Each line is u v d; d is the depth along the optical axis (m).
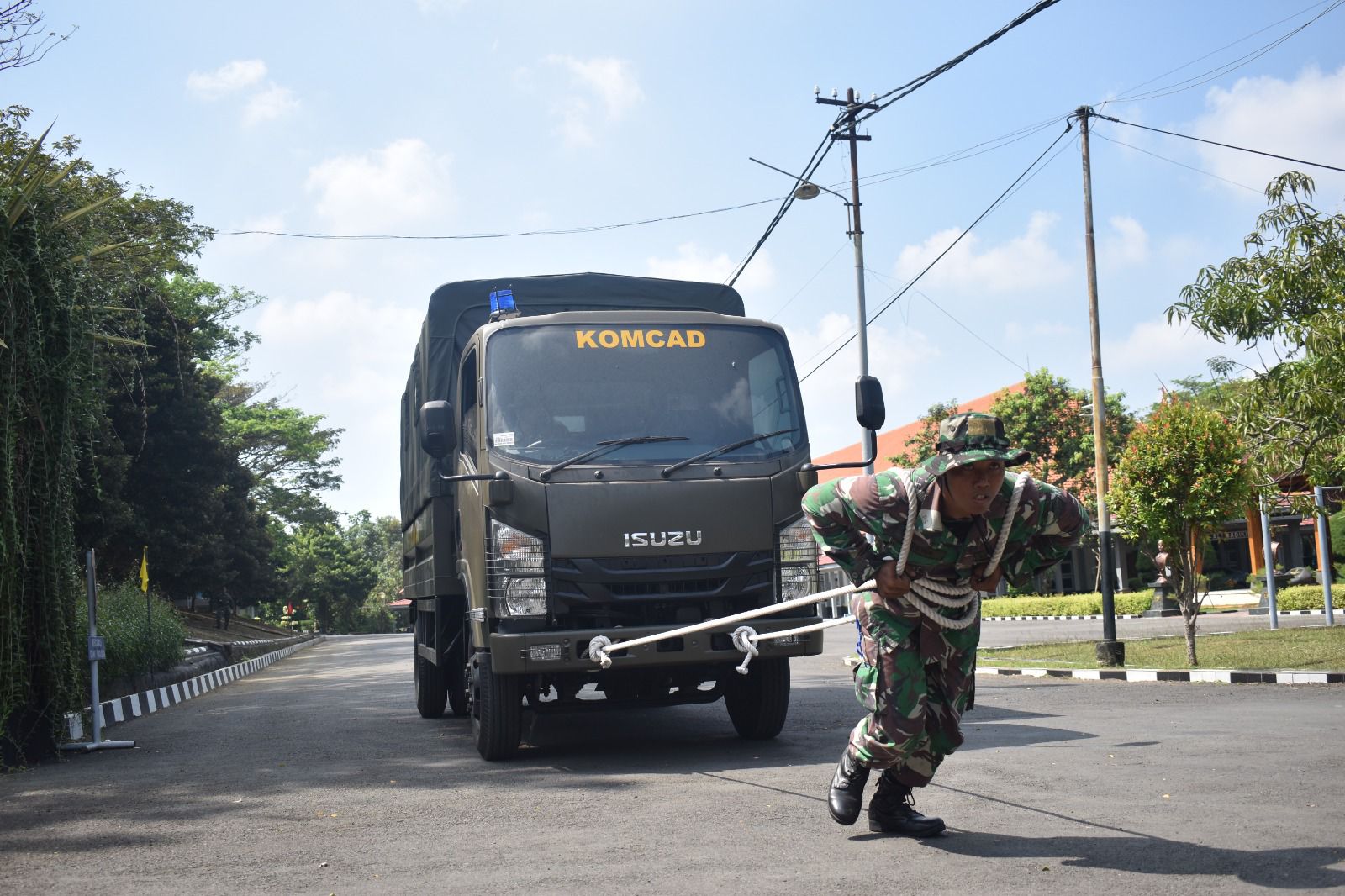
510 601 7.45
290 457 52.69
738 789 6.36
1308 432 14.51
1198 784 5.88
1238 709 9.54
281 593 42.41
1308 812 5.10
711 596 7.61
